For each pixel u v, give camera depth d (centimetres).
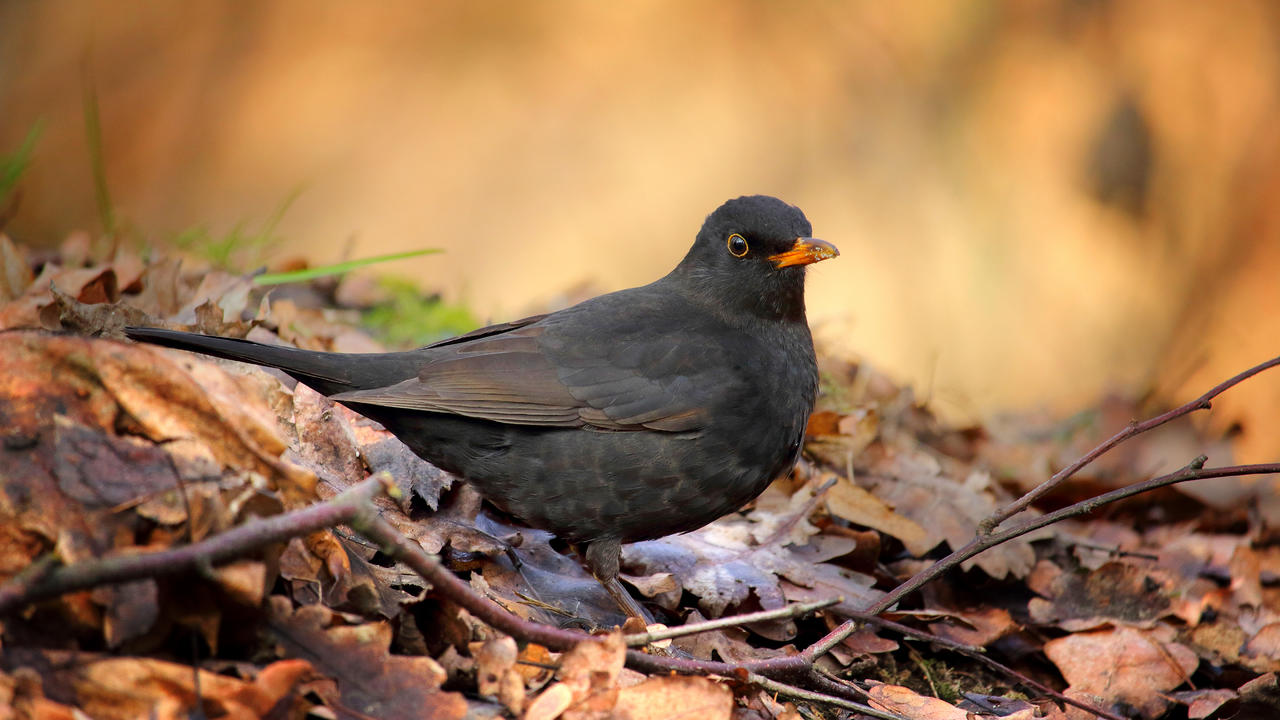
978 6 2320
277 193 2238
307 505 544
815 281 2148
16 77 2312
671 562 823
